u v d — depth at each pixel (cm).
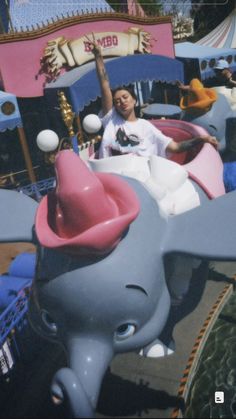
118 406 397
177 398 401
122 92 411
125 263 297
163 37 1359
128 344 312
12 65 1033
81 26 1126
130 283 293
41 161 1147
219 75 850
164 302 322
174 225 334
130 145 416
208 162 452
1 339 451
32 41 1046
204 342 475
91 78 991
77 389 268
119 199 305
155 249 316
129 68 1056
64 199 288
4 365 452
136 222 315
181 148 421
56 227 298
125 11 1570
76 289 292
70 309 295
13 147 1163
